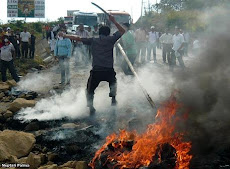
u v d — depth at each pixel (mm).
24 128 5566
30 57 17172
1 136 4438
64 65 9625
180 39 12141
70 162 4027
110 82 6250
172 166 3527
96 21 22969
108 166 3586
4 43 10133
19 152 4359
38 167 3945
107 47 6074
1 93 8203
